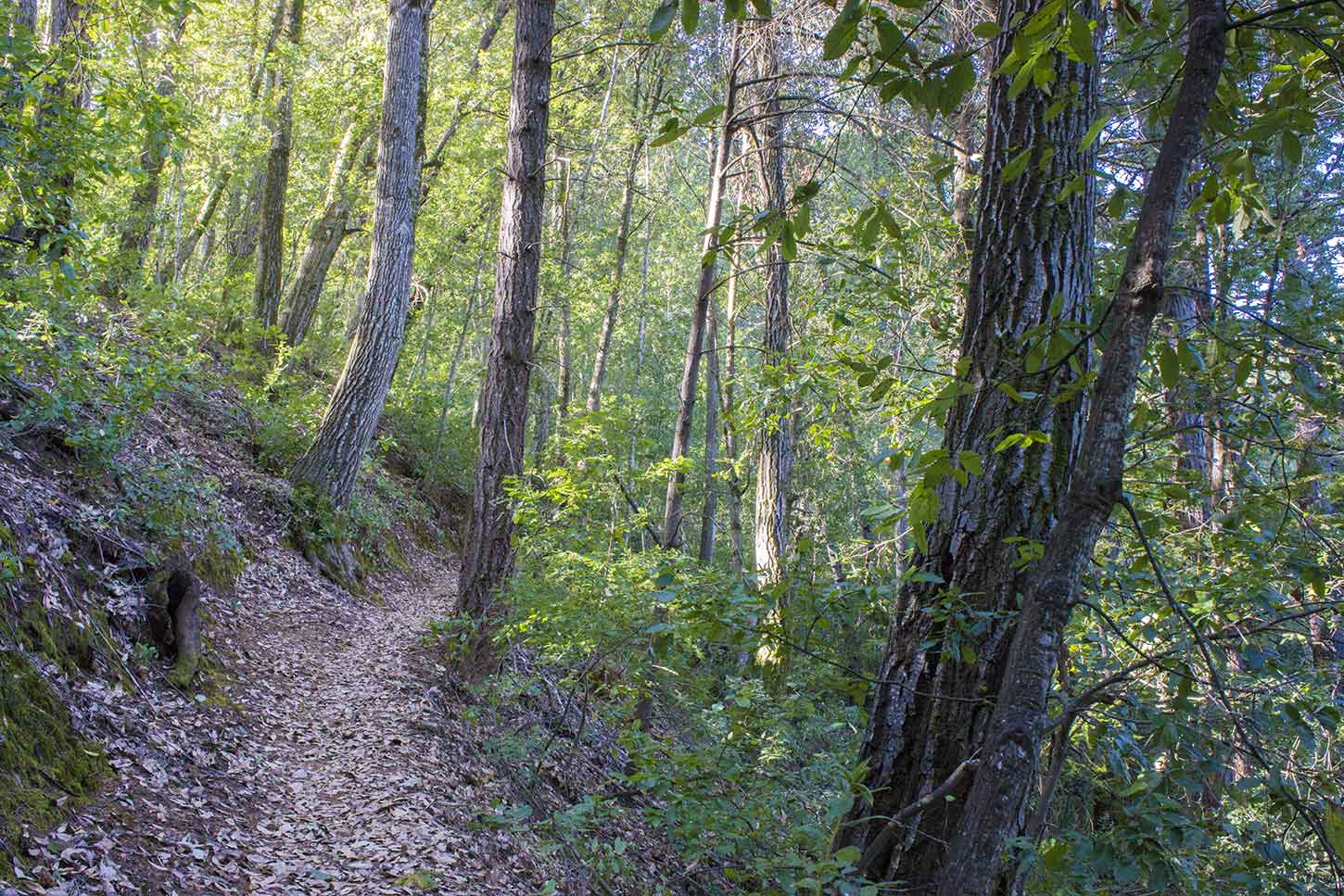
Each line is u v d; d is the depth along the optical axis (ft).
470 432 77.20
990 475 11.38
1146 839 7.67
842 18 6.15
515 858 19.88
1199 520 15.06
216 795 17.63
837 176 27.89
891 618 12.62
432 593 50.37
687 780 13.08
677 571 21.52
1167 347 6.86
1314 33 6.72
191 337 36.68
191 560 27.48
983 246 12.03
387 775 21.15
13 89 16.31
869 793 10.94
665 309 94.12
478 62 64.59
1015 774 5.86
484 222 70.44
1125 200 8.75
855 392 19.13
